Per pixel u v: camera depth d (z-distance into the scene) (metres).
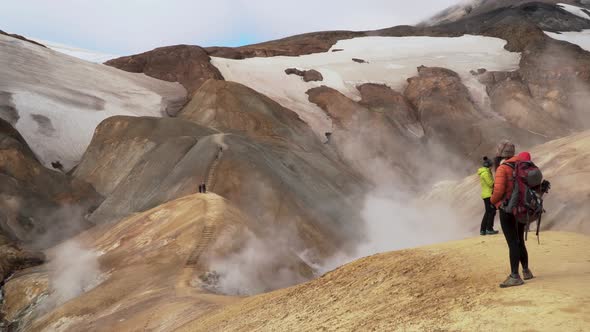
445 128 115.19
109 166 85.62
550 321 6.99
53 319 36.62
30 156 79.31
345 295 11.57
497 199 8.43
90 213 75.38
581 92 123.50
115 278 41.16
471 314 7.92
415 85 129.50
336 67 141.75
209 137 83.06
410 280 10.51
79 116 101.38
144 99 116.31
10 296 47.81
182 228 47.34
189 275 39.50
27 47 118.44
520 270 9.20
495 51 150.25
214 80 112.25
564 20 192.62
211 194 54.22
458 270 10.02
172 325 21.16
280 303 13.59
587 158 42.00
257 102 107.81
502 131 112.62
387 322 9.08
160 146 83.50
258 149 82.50
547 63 132.38
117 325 24.59
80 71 117.69
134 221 53.81
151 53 135.25
